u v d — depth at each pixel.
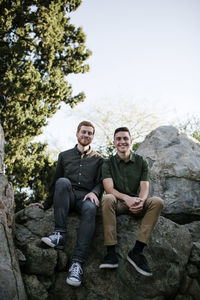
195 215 4.30
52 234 3.46
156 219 3.27
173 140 4.88
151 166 4.68
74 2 11.15
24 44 10.38
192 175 4.42
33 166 9.51
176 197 4.35
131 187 3.62
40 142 10.34
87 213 3.22
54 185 3.76
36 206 3.81
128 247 3.44
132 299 3.23
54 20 10.67
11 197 3.34
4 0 10.14
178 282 3.44
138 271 3.09
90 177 3.69
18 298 2.70
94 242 3.47
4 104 9.04
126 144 3.69
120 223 3.60
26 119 9.20
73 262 3.08
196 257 3.68
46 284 3.09
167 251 3.52
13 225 3.26
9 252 2.90
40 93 9.51
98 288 3.21
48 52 10.58
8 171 8.98
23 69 9.56
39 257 3.12
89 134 3.78
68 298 3.12
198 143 4.99
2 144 3.74
